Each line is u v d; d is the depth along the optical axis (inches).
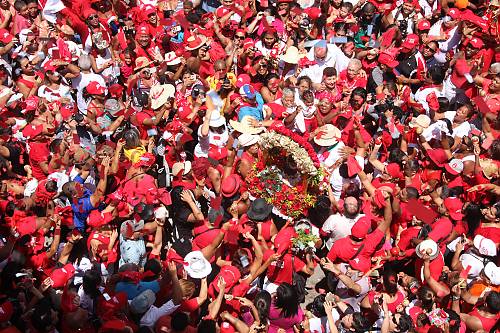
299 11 569.9
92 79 502.6
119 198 408.8
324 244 430.9
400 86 545.0
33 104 482.0
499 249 396.5
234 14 573.9
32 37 542.9
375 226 407.8
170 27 573.3
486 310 355.9
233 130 469.7
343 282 377.1
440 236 391.9
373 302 365.1
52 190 416.8
